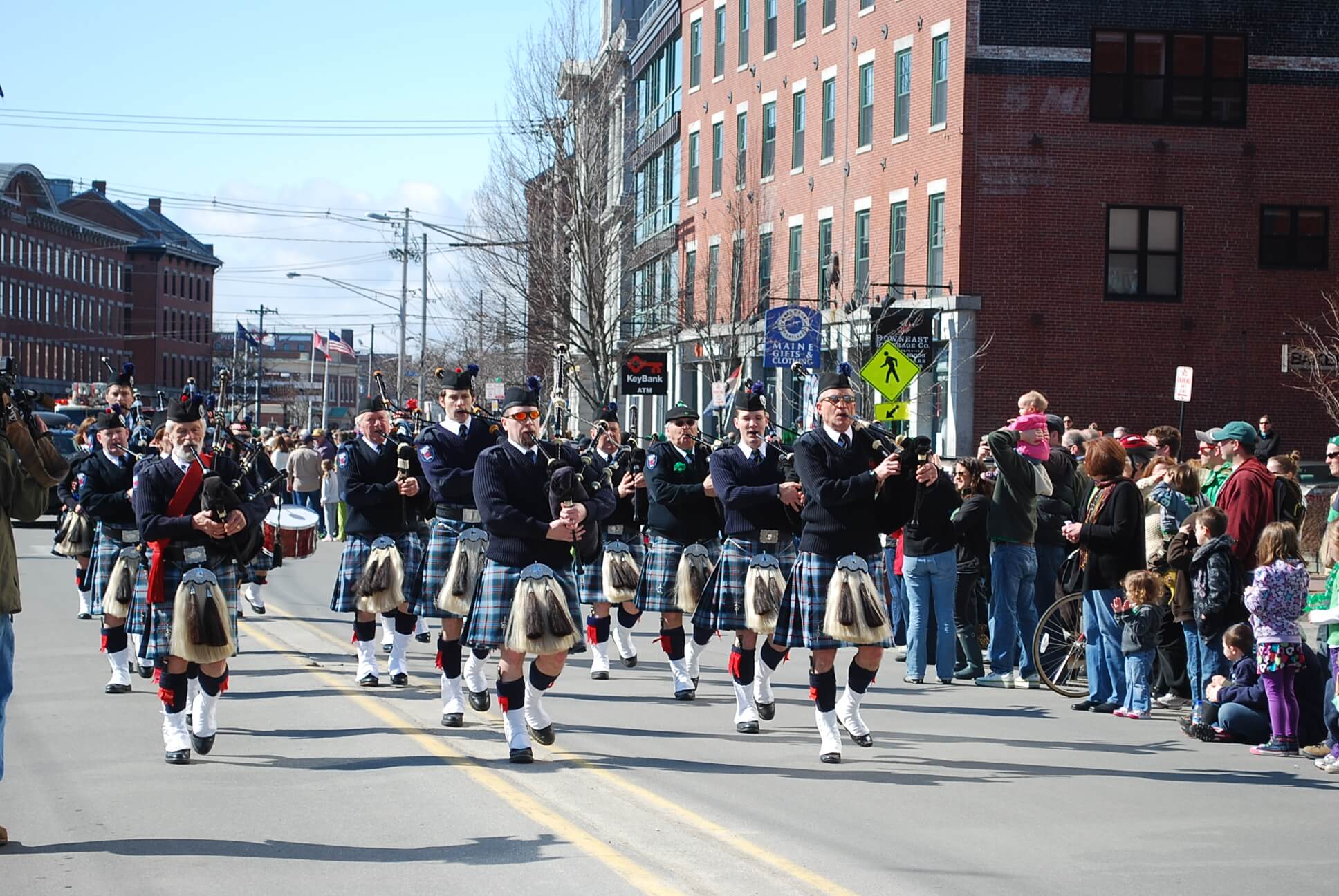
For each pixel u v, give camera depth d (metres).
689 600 15.13
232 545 11.84
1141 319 39.66
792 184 48.88
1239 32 39.78
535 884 8.42
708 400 54.69
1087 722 14.34
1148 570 14.91
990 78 39.22
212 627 11.49
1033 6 39.22
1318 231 40.22
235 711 14.09
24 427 9.26
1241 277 39.94
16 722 13.46
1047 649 16.20
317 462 40.34
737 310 46.66
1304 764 12.34
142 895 8.23
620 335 57.56
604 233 53.62
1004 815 10.25
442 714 13.86
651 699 15.34
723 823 9.86
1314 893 8.47
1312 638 19.69
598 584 16.81
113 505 14.86
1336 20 40.12
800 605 12.13
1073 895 8.34
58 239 125.31
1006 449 16.64
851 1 44.97
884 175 43.09
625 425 60.53
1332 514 13.90
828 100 46.78
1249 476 14.70
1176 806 10.64
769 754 12.32
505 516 11.52
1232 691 13.38
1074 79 39.38
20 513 9.37
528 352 56.59
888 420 25.00
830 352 45.81
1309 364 38.56
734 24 53.06
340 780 11.16
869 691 16.25
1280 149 39.97
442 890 8.32
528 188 53.84
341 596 15.73
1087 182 39.47
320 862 8.89
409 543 15.81
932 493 16.55
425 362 86.50
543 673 11.91
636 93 65.44
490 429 14.67
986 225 39.22
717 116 54.25
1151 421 39.75
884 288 42.22
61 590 26.06
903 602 19.66
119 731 13.03
